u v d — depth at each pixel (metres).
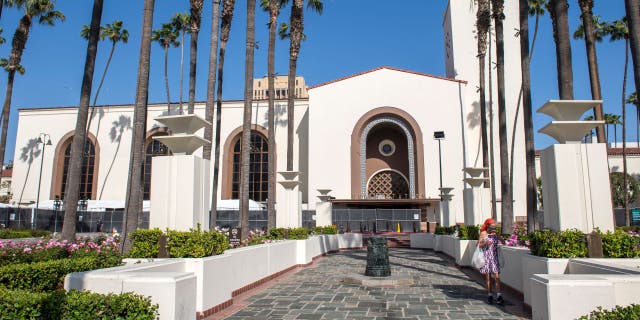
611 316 4.51
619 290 6.06
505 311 8.77
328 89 39.84
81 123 13.57
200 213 9.88
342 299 10.11
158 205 9.65
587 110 9.06
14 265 7.04
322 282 12.93
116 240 13.19
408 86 38.91
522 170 37.09
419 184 37.09
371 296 10.52
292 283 12.73
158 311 5.93
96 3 14.07
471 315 8.41
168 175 9.72
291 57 23.73
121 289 6.08
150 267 7.28
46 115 45.38
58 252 11.30
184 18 37.44
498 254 9.70
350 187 37.97
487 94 38.97
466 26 41.28
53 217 36.56
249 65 19.06
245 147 18.38
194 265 8.28
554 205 8.89
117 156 43.22
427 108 38.25
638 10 9.16
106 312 4.99
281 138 41.78
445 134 37.59
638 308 4.55
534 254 8.87
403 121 38.84
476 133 38.81
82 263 7.77
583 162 8.78
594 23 31.86
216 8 20.55
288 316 8.34
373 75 39.56
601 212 8.56
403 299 10.10
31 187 44.31
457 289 11.59
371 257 13.33
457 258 17.05
